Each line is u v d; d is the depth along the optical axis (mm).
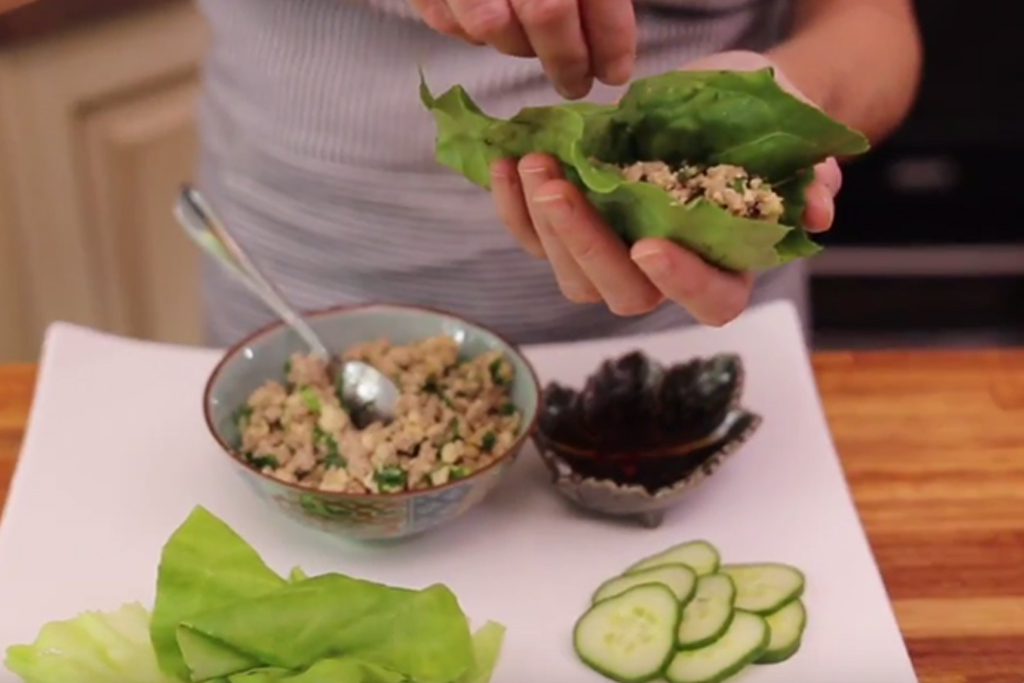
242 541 704
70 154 1176
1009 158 1340
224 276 928
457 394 763
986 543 759
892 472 799
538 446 761
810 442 796
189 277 1300
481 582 727
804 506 761
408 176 852
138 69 1182
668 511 760
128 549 744
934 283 1438
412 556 740
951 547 757
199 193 813
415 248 871
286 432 752
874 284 1448
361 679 654
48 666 675
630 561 736
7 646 695
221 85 906
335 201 871
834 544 740
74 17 1122
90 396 823
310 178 869
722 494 769
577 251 649
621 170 673
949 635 712
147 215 1251
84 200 1204
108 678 673
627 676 673
